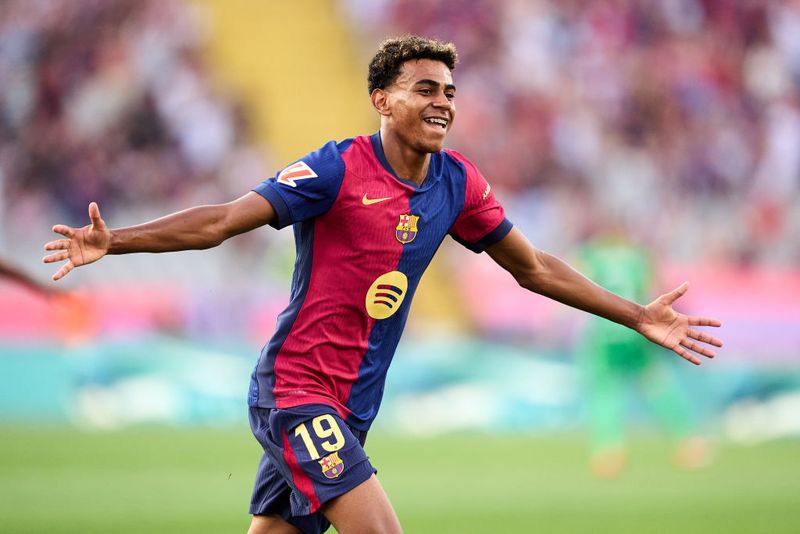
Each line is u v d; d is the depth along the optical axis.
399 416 53.88
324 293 15.19
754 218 70.19
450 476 35.62
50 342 51.88
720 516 27.17
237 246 57.28
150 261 54.44
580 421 55.84
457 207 15.83
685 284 16.41
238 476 34.47
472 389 55.00
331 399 15.27
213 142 66.81
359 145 15.33
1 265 19.25
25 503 28.66
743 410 55.75
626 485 33.56
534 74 71.88
